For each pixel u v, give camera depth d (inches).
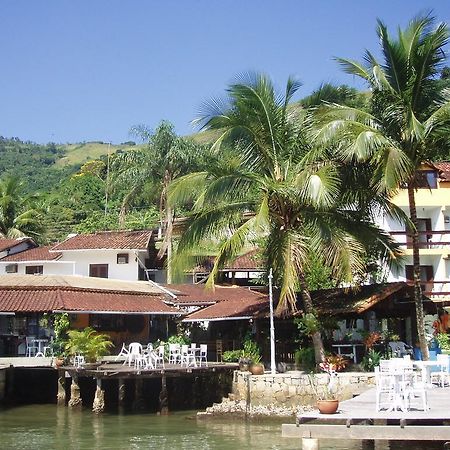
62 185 3592.5
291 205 1162.0
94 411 1161.4
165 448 839.7
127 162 1953.7
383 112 1105.4
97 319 1528.1
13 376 1286.9
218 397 1266.0
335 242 1085.8
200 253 1174.3
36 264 1984.5
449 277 1686.8
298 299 1354.6
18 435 943.7
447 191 1718.8
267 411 1087.6
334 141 1060.5
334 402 633.0
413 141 1093.1
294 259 1090.7
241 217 1168.8
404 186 1163.9
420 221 1770.4
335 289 1379.2
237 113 1149.1
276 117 1173.1
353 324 1332.4
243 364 1205.1
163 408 1160.8
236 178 1127.0
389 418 602.2
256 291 1782.7
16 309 1350.9
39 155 7308.1
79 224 2938.0
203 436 933.2
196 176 1141.7
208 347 1592.0
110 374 1143.6
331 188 1038.4
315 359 1181.1
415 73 1087.0
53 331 1375.5
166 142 1881.2
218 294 1749.5
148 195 2022.6
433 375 927.7
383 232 1199.6
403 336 1374.3
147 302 1583.4
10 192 2647.6
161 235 2063.2
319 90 1209.4
